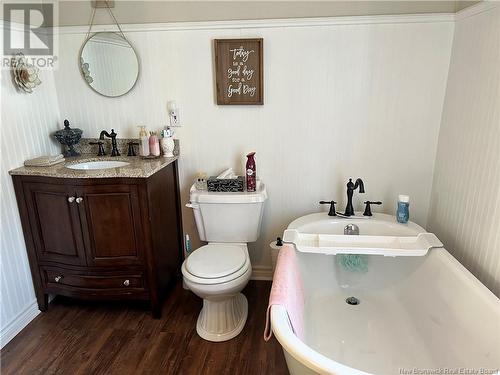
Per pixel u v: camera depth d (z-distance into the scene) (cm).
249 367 174
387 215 213
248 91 218
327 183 230
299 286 171
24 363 178
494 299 129
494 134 152
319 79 213
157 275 208
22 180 196
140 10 216
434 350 156
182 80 224
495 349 120
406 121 212
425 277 175
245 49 211
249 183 211
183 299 230
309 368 107
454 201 188
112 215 195
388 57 204
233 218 211
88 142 242
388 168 222
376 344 169
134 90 230
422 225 228
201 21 213
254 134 228
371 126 216
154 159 223
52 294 220
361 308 196
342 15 202
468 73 177
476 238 165
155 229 204
